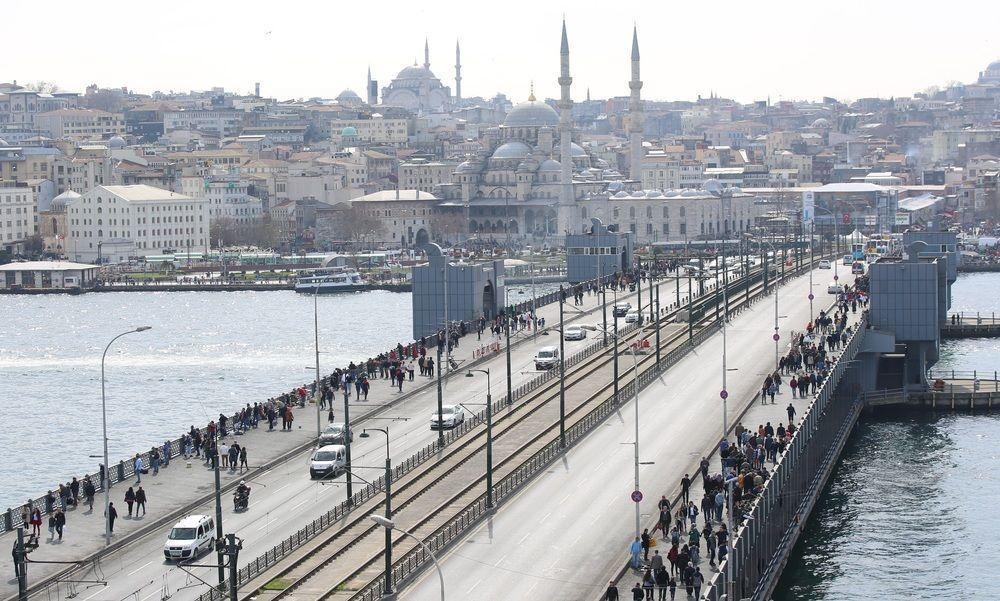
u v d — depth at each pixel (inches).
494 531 6850.4
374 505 7278.5
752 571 6437.0
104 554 6658.5
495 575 6200.8
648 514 7042.3
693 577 5841.5
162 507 7401.6
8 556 6579.7
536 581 6112.2
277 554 6437.0
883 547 7780.5
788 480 7657.5
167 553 6496.1
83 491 7583.7
